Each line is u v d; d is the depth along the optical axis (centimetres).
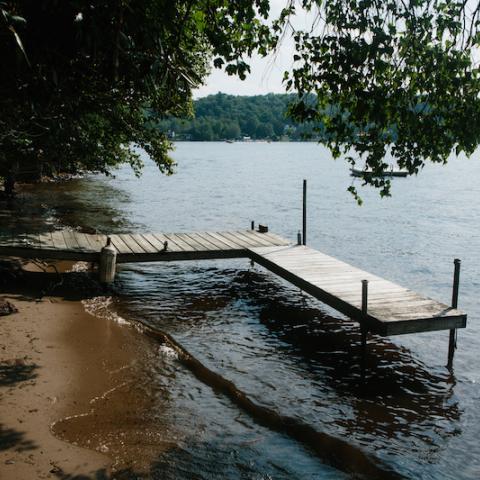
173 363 984
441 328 996
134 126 1792
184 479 638
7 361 909
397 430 804
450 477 692
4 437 679
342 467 696
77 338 1058
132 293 1457
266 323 1266
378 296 1120
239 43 607
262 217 3145
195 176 6062
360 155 573
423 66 530
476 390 952
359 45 512
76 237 1662
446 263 2008
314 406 869
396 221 3031
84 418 752
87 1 555
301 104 575
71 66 702
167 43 639
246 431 768
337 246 2323
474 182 5694
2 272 1437
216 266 1811
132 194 3953
